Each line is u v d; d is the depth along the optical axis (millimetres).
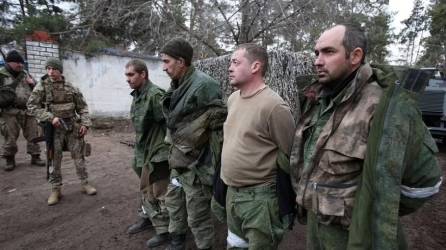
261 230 1726
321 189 1374
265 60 1776
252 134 1719
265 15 6969
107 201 3816
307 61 3455
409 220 3301
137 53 10688
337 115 1342
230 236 1940
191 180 2281
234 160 1769
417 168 1216
